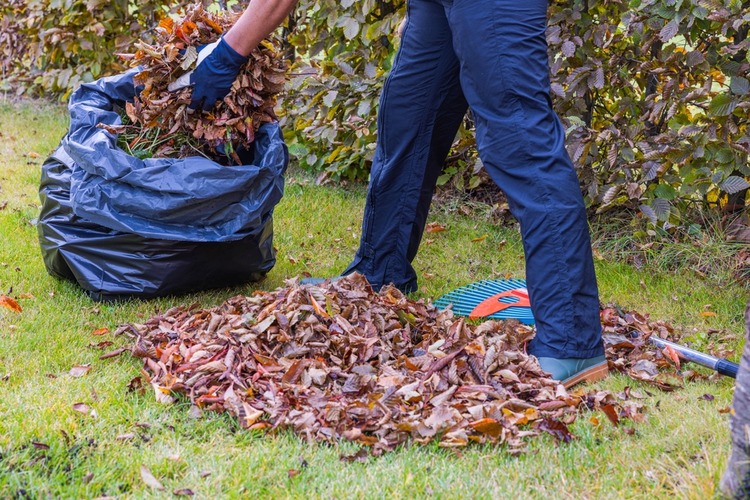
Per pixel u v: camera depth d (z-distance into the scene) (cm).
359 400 201
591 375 228
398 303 259
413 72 259
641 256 335
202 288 285
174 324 249
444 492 170
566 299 223
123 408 202
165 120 273
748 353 149
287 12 249
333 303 241
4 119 510
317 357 224
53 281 287
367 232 284
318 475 177
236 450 186
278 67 274
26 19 523
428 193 283
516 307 278
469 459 185
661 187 326
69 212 267
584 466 181
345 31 377
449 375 216
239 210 262
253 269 289
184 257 264
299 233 356
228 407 201
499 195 401
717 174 309
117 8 502
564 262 222
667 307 295
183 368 216
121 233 259
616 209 361
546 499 169
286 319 230
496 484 174
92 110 276
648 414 208
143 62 263
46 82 528
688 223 339
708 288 309
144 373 216
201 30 268
